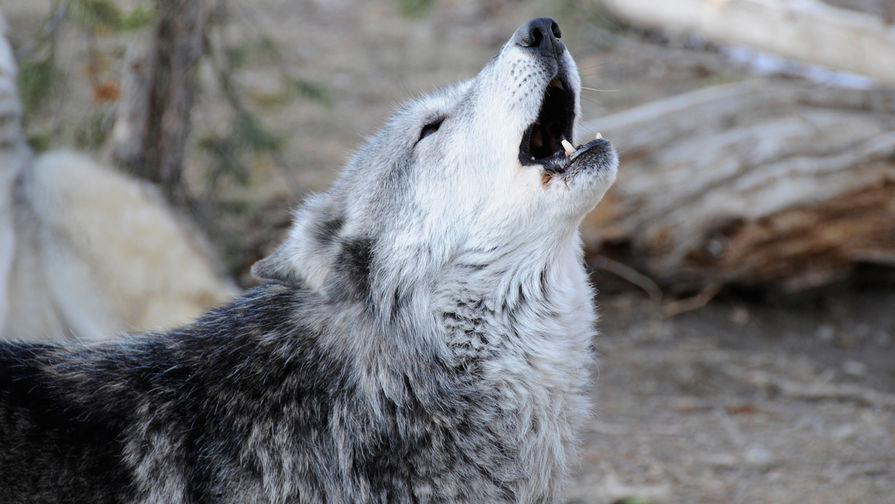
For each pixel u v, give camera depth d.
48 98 19.86
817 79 27.25
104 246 17.75
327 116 29.55
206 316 11.28
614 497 14.55
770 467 15.53
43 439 9.73
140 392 10.29
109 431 9.98
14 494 9.52
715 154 20.72
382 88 31.92
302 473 10.07
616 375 19.33
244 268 21.67
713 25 23.81
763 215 20.39
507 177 10.39
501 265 10.52
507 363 10.51
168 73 19.81
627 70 31.86
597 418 17.45
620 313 21.97
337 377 10.34
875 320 21.81
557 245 10.57
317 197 12.19
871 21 20.91
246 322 10.79
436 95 11.97
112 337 11.50
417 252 10.71
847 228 20.78
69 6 18.45
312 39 36.12
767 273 21.44
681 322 21.64
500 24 37.50
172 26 19.48
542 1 31.44
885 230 20.88
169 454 10.02
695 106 21.59
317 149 27.30
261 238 22.34
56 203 17.61
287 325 10.63
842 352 20.61
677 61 32.56
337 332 10.52
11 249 16.56
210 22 20.72
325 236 11.17
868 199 20.44
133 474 9.89
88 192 17.94
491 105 10.57
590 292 11.31
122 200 18.20
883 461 15.64
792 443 16.45
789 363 19.98
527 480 10.59
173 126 20.23
